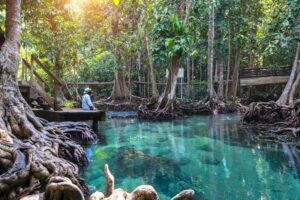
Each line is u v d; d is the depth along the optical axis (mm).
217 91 17109
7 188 3018
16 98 4852
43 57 11445
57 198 2539
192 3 14844
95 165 5410
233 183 4535
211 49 14688
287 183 4516
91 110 8445
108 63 17578
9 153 3520
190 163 5621
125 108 15297
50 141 4715
